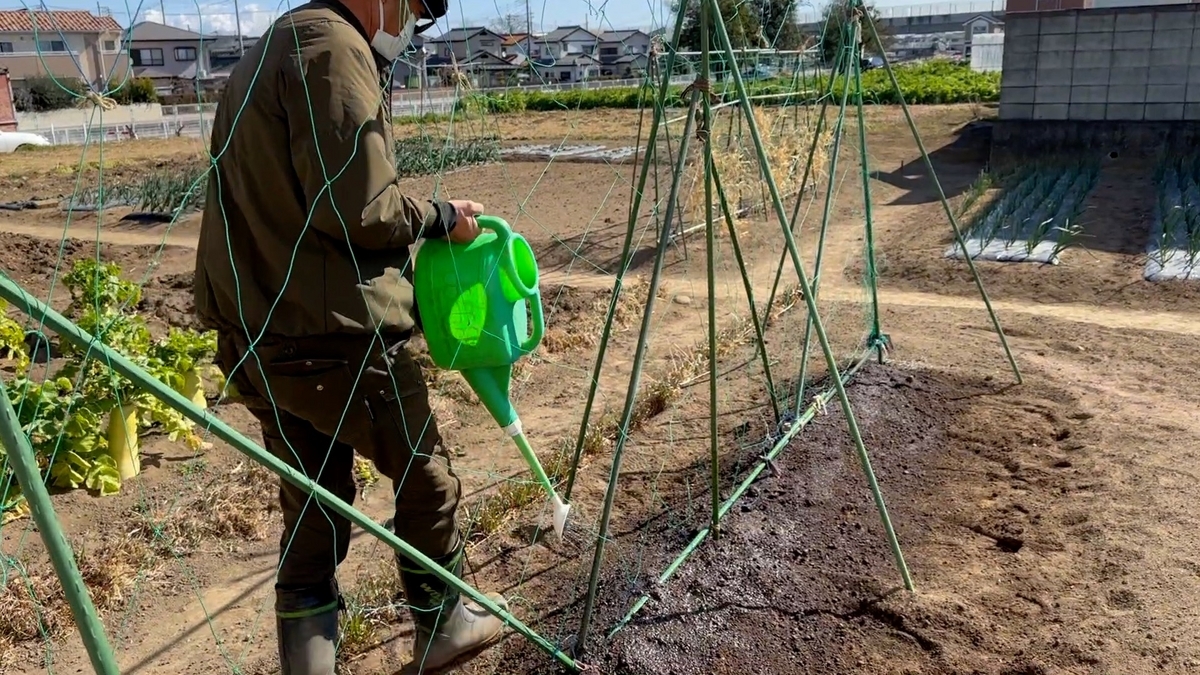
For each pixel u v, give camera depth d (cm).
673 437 455
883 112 2019
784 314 675
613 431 464
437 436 248
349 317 216
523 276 262
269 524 391
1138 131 1311
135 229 1213
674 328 661
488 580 333
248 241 219
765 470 401
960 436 443
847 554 339
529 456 273
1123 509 352
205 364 511
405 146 1508
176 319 693
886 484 396
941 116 1916
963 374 519
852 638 290
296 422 240
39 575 341
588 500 392
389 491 415
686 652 286
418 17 240
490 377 260
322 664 239
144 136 2541
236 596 341
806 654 284
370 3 221
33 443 407
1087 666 267
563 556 346
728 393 507
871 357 556
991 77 2558
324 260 214
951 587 314
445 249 243
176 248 1060
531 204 1244
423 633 264
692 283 786
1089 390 482
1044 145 1374
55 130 2717
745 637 293
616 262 894
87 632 143
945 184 1250
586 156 1647
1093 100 1330
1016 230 873
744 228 892
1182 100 1279
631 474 415
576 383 550
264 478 418
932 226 962
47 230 1223
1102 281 729
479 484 412
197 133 2498
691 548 338
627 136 2056
